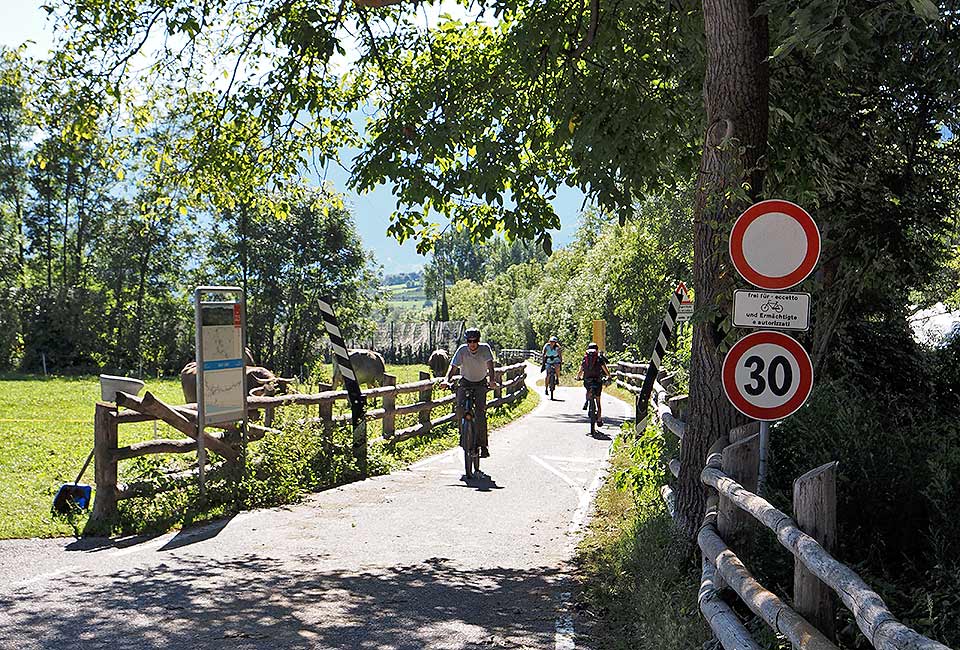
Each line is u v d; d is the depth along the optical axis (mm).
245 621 6828
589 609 7340
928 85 10750
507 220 11180
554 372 36906
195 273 65062
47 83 12625
